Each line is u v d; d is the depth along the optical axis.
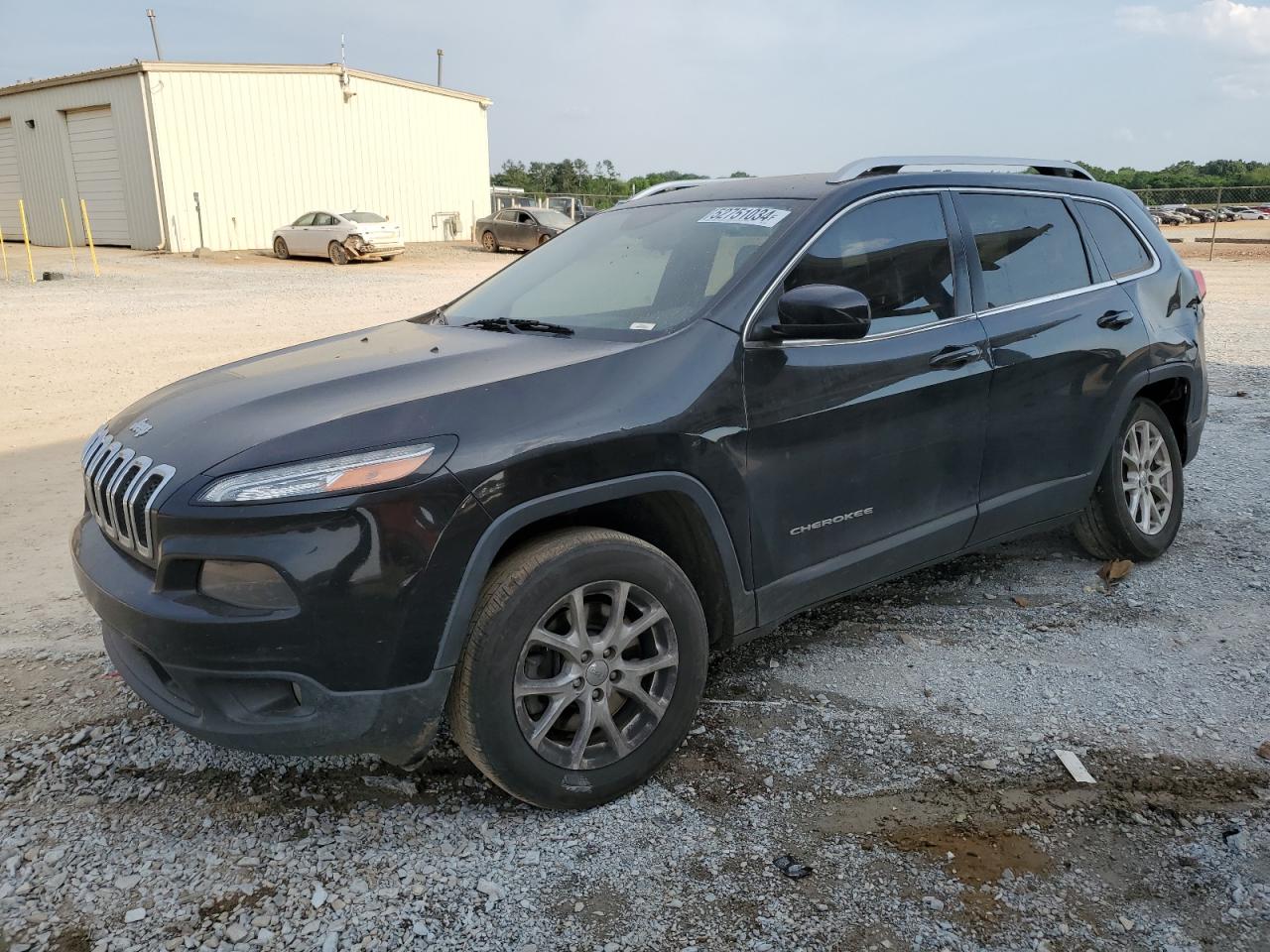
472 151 36.88
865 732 3.23
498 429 2.60
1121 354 4.28
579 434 2.69
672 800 2.88
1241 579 4.46
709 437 2.93
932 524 3.66
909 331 3.51
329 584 2.41
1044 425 3.99
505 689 2.61
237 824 2.76
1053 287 4.12
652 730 2.89
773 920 2.38
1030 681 3.56
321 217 26.80
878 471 3.42
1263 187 28.62
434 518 2.48
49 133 30.27
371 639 2.46
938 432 3.58
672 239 3.66
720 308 3.11
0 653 3.78
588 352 2.99
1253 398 8.44
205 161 28.44
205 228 28.78
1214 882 2.51
